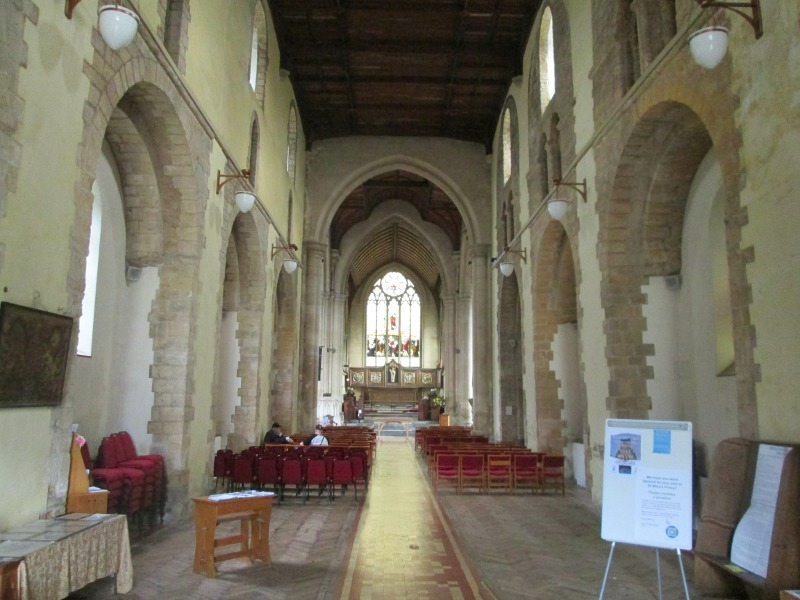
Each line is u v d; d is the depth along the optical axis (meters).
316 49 17.02
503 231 19.48
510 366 18.98
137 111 8.09
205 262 9.59
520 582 5.87
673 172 8.88
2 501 4.65
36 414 5.08
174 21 8.34
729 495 5.52
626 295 9.30
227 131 10.82
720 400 8.16
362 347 42.69
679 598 5.41
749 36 5.79
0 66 4.44
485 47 16.95
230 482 10.52
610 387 9.27
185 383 8.80
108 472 6.95
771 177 5.46
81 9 5.61
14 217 4.67
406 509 9.72
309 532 7.93
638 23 8.71
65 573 4.42
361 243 31.30
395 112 20.66
